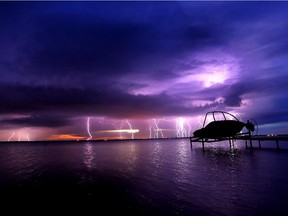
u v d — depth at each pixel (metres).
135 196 10.12
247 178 12.52
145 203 9.05
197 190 10.56
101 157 32.88
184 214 7.61
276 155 23.20
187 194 9.97
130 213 8.03
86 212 8.39
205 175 14.16
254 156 23.14
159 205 8.68
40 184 13.86
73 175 16.97
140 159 27.53
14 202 9.92
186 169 17.14
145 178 14.38
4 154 45.78
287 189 10.02
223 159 22.28
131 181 13.64
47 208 9.00
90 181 14.28
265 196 9.10
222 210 7.77
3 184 14.00
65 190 12.02
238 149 33.78
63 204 9.46
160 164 21.30
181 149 43.53
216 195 9.55
